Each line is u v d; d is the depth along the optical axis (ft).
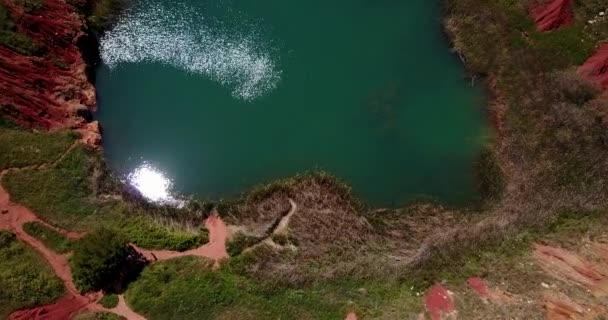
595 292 133.18
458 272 137.18
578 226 144.46
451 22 173.78
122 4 172.04
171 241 139.74
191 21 170.81
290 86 164.25
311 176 151.53
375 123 160.97
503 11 171.53
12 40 153.38
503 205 148.66
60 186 143.23
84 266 130.41
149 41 167.43
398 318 129.80
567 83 159.94
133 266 135.95
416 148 158.71
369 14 175.73
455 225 146.61
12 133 147.02
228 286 134.31
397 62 169.48
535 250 141.08
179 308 130.62
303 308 132.05
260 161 154.51
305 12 174.40
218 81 162.91
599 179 150.92
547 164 152.46
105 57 165.68
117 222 141.08
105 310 130.41
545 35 168.14
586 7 170.40
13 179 141.79
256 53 167.43
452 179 154.81
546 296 132.46
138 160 153.07
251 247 141.08
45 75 155.12
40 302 128.57
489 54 167.94
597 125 155.94
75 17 165.37
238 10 172.96
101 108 159.33
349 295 134.21
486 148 157.69
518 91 162.50
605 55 164.66
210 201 147.84
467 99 165.58
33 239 136.56
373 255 140.15
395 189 153.17
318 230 143.13
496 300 132.67
